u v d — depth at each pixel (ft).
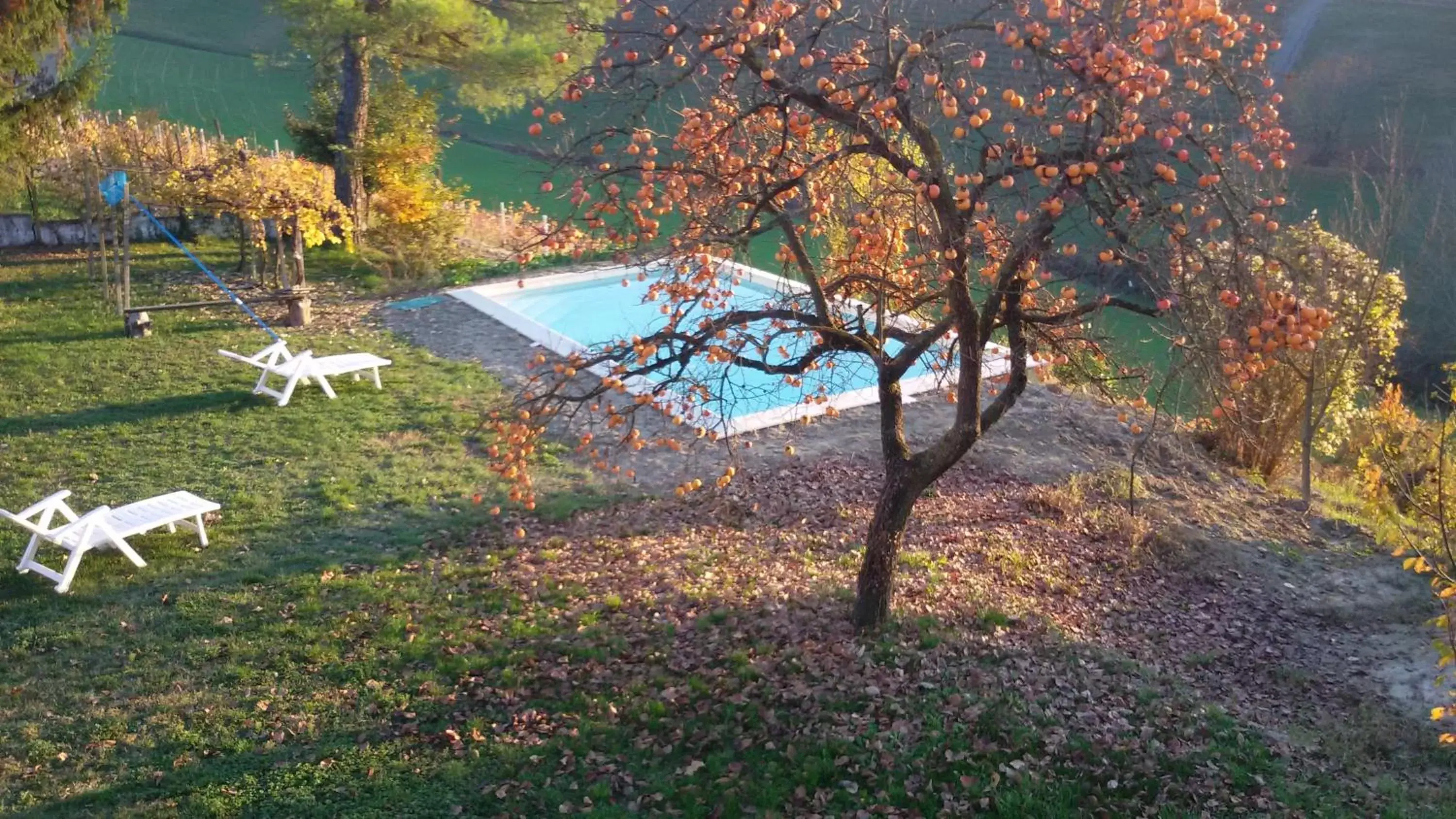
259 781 21.36
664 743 22.53
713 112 24.30
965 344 23.12
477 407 42.19
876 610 26.53
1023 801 20.35
